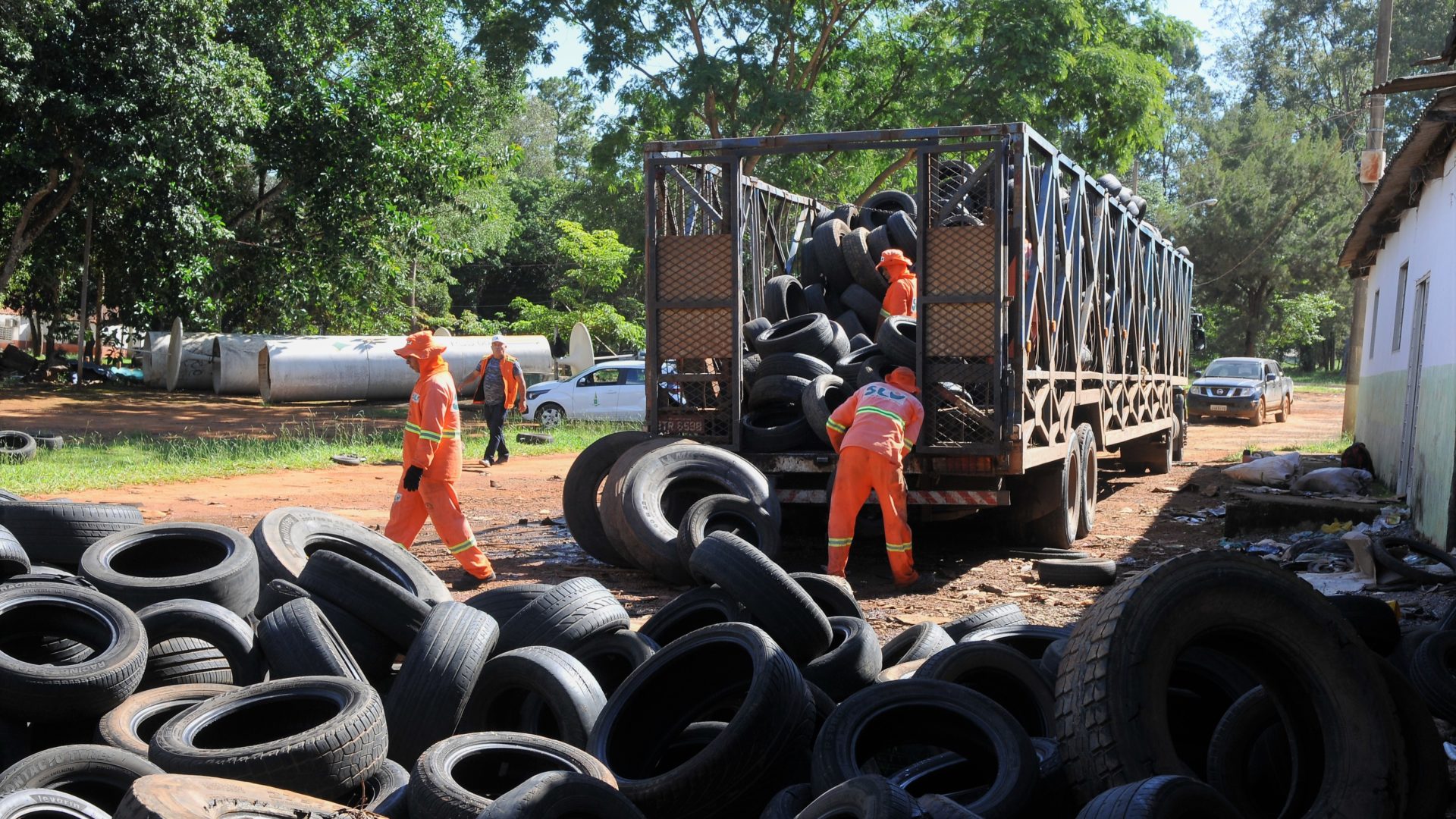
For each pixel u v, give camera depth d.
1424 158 12.98
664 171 10.55
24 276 38.94
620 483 9.56
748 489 9.55
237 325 40.25
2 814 3.34
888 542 9.35
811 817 3.54
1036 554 10.97
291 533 7.00
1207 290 63.97
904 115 30.59
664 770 4.66
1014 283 9.64
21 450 17.08
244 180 36.25
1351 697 3.66
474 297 67.69
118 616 4.93
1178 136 76.25
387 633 5.62
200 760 3.86
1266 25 77.25
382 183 32.50
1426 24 69.06
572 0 29.38
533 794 3.43
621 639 5.47
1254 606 3.68
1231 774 3.89
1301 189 61.66
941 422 9.81
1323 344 76.75
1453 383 10.41
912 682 4.25
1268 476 16.61
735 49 29.09
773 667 4.34
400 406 33.81
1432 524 10.77
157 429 24.64
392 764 4.29
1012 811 3.63
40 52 26.16
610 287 49.59
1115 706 3.43
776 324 11.62
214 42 28.28
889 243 12.27
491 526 12.83
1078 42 27.95
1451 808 4.40
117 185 28.92
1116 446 15.60
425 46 34.72
